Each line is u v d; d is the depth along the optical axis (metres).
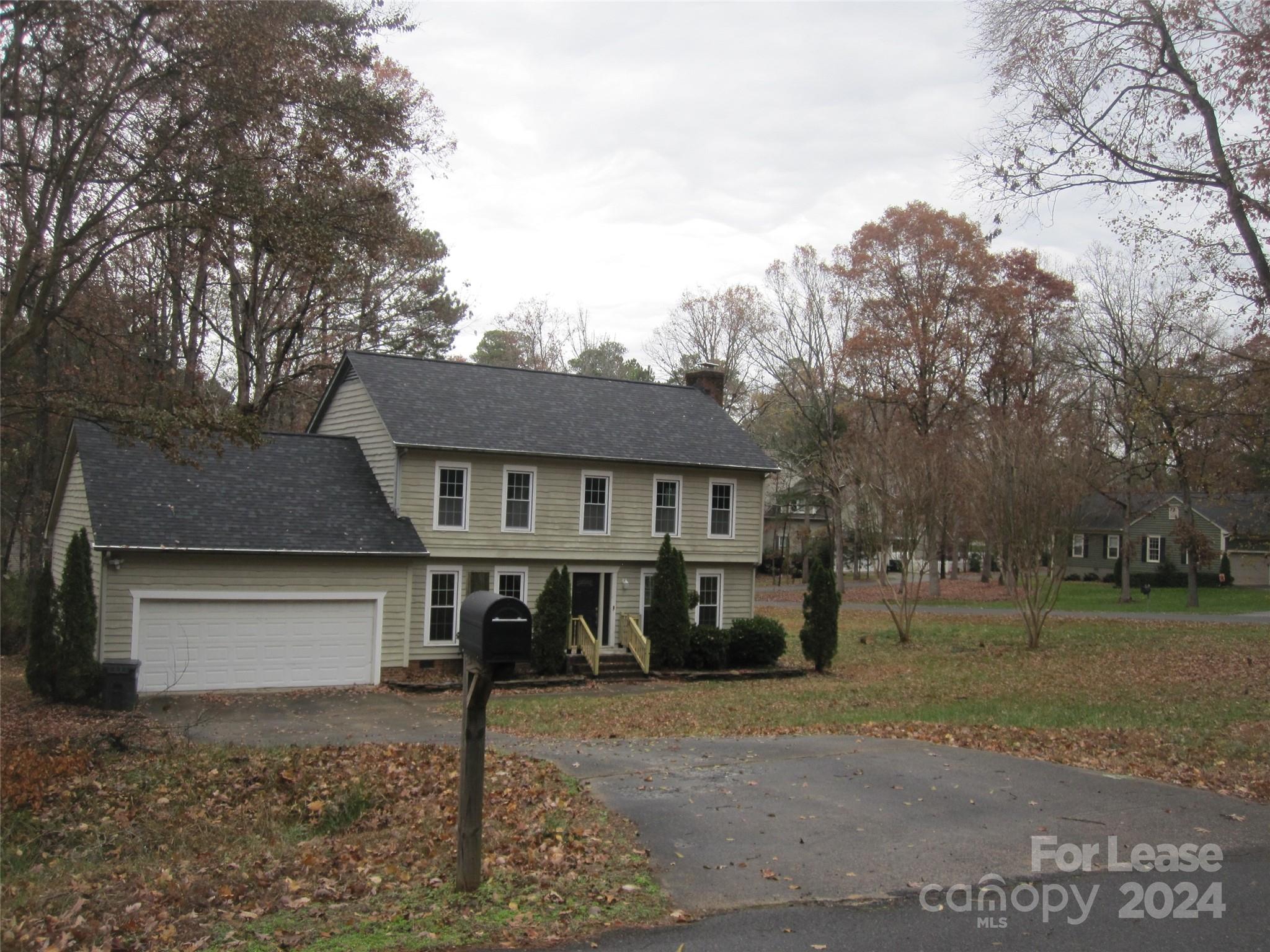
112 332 20.03
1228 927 6.55
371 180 22.45
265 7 16.55
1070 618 40.31
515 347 64.50
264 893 7.33
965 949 6.16
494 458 26.30
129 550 21.00
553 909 6.76
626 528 28.22
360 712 19.72
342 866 8.02
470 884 7.05
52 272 15.53
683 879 7.50
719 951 6.09
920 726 15.54
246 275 32.09
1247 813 9.44
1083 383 51.56
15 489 32.94
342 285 29.48
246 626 22.50
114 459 23.09
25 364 20.88
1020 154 18.05
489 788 10.53
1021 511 31.03
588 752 13.23
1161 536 60.06
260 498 23.81
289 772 12.64
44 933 6.44
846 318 50.34
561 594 25.83
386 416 25.41
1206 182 16.38
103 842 10.15
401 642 24.44
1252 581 58.59
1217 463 34.38
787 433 59.00
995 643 32.47
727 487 30.03
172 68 15.58
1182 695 20.53
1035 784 10.57
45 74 15.20
